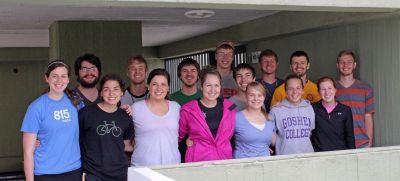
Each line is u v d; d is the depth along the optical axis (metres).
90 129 3.89
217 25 9.16
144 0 3.94
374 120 5.94
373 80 5.97
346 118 4.85
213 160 4.18
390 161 4.76
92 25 8.15
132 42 8.36
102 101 4.08
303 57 5.43
